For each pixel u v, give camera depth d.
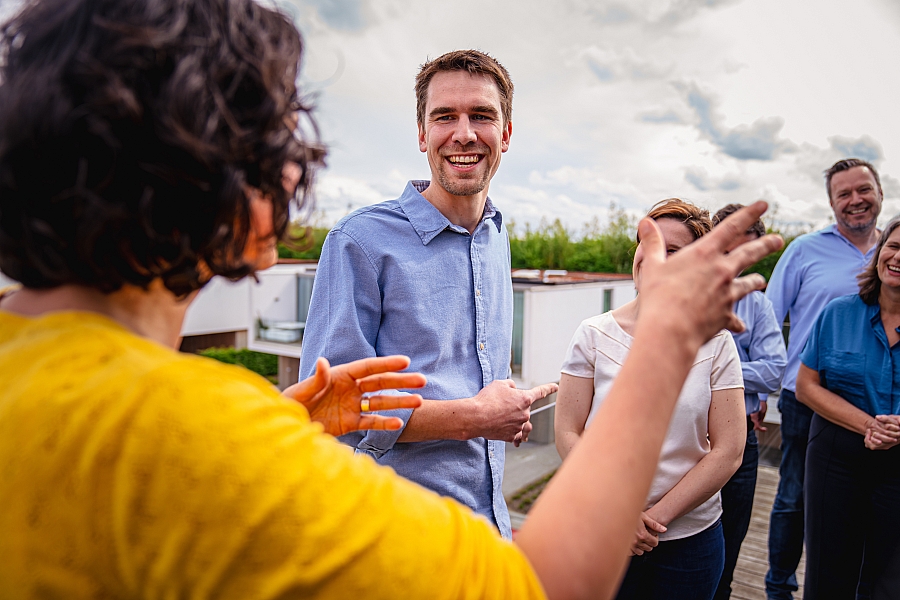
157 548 0.38
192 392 0.42
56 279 0.47
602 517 0.46
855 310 2.32
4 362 0.45
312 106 0.57
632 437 0.48
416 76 1.77
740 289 0.55
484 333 1.62
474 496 1.54
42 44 0.44
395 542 0.42
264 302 12.41
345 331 1.42
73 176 0.43
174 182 0.44
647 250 0.59
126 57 0.42
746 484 2.38
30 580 0.38
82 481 0.39
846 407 2.24
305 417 0.50
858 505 2.25
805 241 3.24
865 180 3.01
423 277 1.51
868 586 2.56
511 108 1.78
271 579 0.39
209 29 0.46
